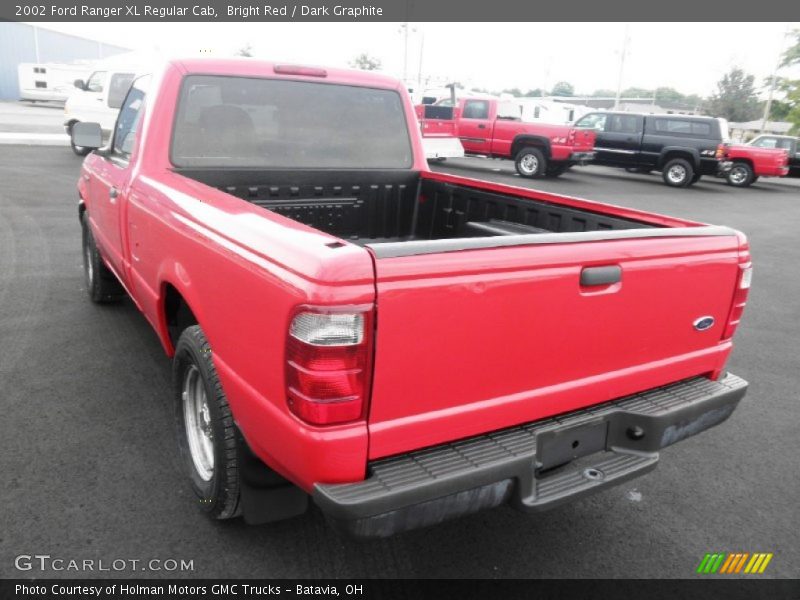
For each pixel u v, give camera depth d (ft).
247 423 7.52
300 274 6.22
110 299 17.75
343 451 6.39
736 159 70.08
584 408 8.23
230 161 12.31
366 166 13.96
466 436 7.18
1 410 12.17
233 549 8.95
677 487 11.11
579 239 7.42
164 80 11.57
